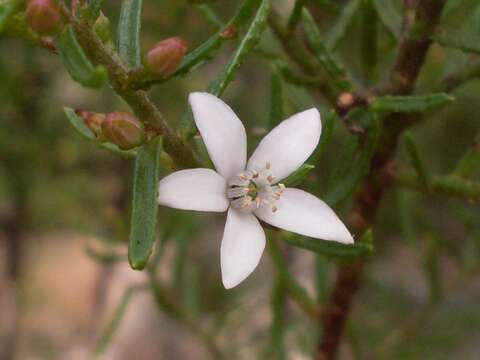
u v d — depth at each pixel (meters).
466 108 0.24
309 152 0.10
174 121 0.22
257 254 0.10
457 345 0.21
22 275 0.26
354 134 0.12
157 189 0.09
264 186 0.10
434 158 0.24
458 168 0.13
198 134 0.10
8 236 0.25
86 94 0.22
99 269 0.28
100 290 0.28
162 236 0.17
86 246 0.17
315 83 0.13
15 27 0.09
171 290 0.17
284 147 0.10
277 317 0.15
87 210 0.24
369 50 0.13
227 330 0.20
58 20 0.09
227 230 0.10
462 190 0.13
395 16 0.13
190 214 0.17
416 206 0.19
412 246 0.17
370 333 0.21
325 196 0.12
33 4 0.09
